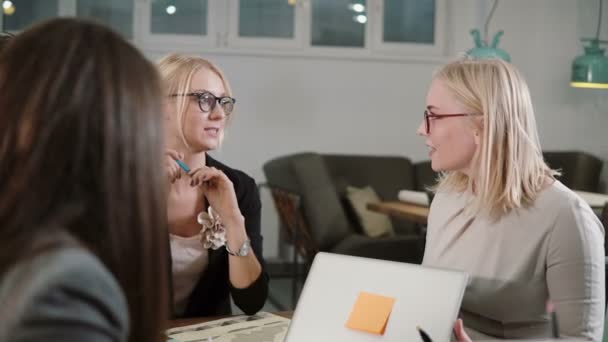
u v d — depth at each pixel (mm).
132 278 700
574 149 6004
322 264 1433
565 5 6020
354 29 6004
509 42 6066
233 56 5812
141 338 726
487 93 1566
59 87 660
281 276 5824
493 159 1578
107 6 5672
